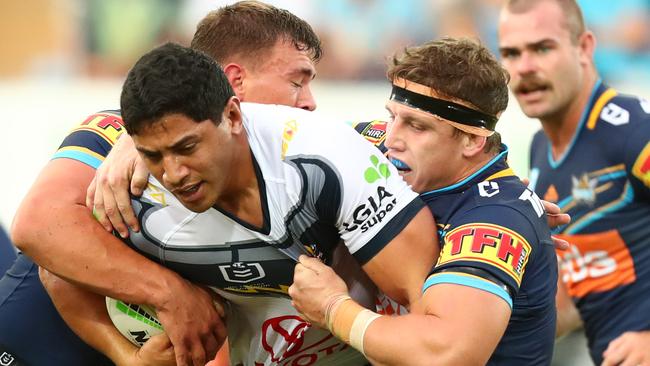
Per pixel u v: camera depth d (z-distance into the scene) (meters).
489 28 26.50
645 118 12.66
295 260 8.21
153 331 8.90
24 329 9.77
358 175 7.78
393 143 8.33
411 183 8.34
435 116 8.09
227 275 8.45
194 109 7.05
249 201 7.92
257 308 8.98
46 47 27.20
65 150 8.88
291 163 7.81
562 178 13.53
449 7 26.50
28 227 8.30
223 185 7.51
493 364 8.32
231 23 9.36
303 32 9.55
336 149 7.82
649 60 25.50
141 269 8.41
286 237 8.02
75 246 8.27
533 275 8.13
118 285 8.34
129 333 9.00
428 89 8.07
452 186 8.34
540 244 8.16
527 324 8.32
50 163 8.86
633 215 12.90
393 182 7.94
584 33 13.30
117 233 8.48
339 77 26.42
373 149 8.06
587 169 13.16
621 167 12.82
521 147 20.88
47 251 8.31
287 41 9.38
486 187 8.27
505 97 8.41
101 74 27.33
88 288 8.43
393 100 8.32
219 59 9.37
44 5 27.06
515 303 8.14
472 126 8.15
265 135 7.91
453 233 7.92
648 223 12.86
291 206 7.85
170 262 8.52
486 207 8.02
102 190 8.32
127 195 8.22
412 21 26.52
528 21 13.13
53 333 9.82
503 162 8.59
